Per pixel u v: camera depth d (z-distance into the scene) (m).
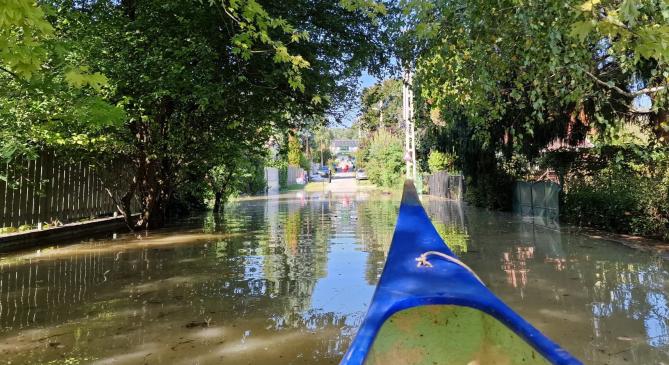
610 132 7.39
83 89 7.23
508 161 15.89
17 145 7.51
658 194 9.12
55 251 8.52
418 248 3.73
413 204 5.00
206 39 8.58
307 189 37.12
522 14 4.80
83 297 5.41
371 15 5.06
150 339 4.08
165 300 5.29
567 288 5.64
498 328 2.80
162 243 9.55
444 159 24.50
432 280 3.02
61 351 3.81
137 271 6.81
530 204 14.59
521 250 8.34
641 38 3.05
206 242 9.68
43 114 7.07
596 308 4.83
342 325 4.44
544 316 4.59
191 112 11.08
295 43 9.31
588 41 5.02
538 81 5.75
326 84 10.36
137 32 8.72
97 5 8.95
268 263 7.38
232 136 12.53
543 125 11.36
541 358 2.42
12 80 6.28
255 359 3.64
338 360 3.61
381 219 13.87
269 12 8.46
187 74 8.45
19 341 4.03
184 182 13.64
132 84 8.68
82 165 11.07
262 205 20.88
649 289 5.54
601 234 10.16
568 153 12.49
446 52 6.19
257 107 10.95
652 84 7.02
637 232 9.80
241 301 5.23
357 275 6.47
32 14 3.44
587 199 11.37
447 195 24.39
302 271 6.77
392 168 33.31
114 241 9.83
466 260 7.42
